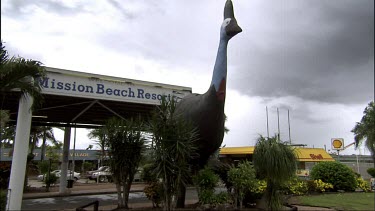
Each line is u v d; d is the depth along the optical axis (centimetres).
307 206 1024
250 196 969
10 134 2009
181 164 799
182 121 823
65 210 1002
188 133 819
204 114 880
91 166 4153
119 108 1518
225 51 902
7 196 901
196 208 916
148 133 852
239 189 930
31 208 1117
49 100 1344
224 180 976
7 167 1605
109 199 1402
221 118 896
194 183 909
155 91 1385
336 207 997
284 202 986
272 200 898
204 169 934
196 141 888
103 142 969
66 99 1318
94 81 1270
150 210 915
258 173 922
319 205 1036
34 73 858
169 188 808
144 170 909
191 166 910
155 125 811
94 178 2717
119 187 968
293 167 884
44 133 3030
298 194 1317
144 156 916
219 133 905
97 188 1947
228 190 974
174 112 880
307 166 2488
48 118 1747
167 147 798
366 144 3188
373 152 3177
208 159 970
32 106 916
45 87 1176
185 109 932
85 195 1591
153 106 1452
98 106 1486
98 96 1269
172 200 827
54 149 3625
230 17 909
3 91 841
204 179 904
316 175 1533
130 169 966
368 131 3166
